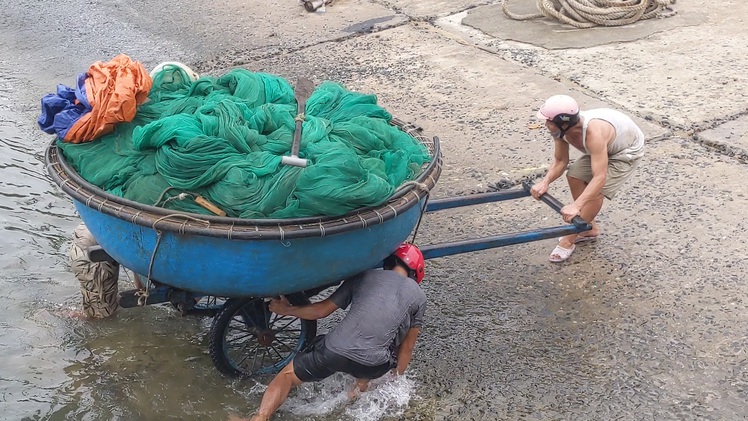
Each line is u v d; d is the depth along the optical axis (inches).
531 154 258.1
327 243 145.0
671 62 314.0
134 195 150.1
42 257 226.2
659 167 244.4
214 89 178.5
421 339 183.6
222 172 147.4
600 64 317.4
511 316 189.5
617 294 193.5
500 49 341.1
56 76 353.4
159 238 143.8
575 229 183.5
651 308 187.5
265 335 169.5
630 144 197.0
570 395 164.4
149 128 151.4
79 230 188.7
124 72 161.3
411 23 381.1
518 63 325.1
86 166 158.9
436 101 298.4
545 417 159.3
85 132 159.0
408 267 164.4
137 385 176.4
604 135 190.4
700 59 314.5
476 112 287.7
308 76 328.8
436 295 199.0
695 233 212.8
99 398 173.3
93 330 194.4
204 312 177.2
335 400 167.5
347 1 418.0
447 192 241.0
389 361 157.9
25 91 340.8
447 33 364.2
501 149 262.5
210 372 179.3
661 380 166.2
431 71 324.5
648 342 177.0
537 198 194.2
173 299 167.9
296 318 186.2
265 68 341.4
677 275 197.8
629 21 356.8
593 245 212.7
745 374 165.8
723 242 208.1
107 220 149.8
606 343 177.9
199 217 141.3
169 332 193.2
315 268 148.4
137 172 153.4
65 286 212.7
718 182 234.7
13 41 398.3
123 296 170.4
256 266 144.3
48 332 194.1
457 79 315.3
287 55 354.0
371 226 146.9
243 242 140.4
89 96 158.2
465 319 189.6
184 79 184.4
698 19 357.1
